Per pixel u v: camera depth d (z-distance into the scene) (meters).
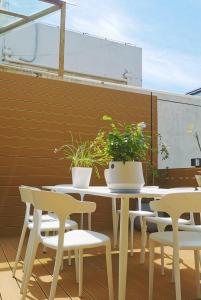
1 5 4.74
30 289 2.29
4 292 2.23
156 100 5.71
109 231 4.77
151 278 2.09
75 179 2.76
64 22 5.07
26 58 8.36
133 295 2.22
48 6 4.85
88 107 5.09
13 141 4.54
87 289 2.32
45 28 8.75
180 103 6.07
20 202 4.50
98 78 8.81
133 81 10.18
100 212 4.96
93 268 2.86
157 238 1.98
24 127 4.63
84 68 9.40
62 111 4.90
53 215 3.16
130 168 1.95
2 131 4.50
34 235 2.00
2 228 4.37
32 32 8.54
